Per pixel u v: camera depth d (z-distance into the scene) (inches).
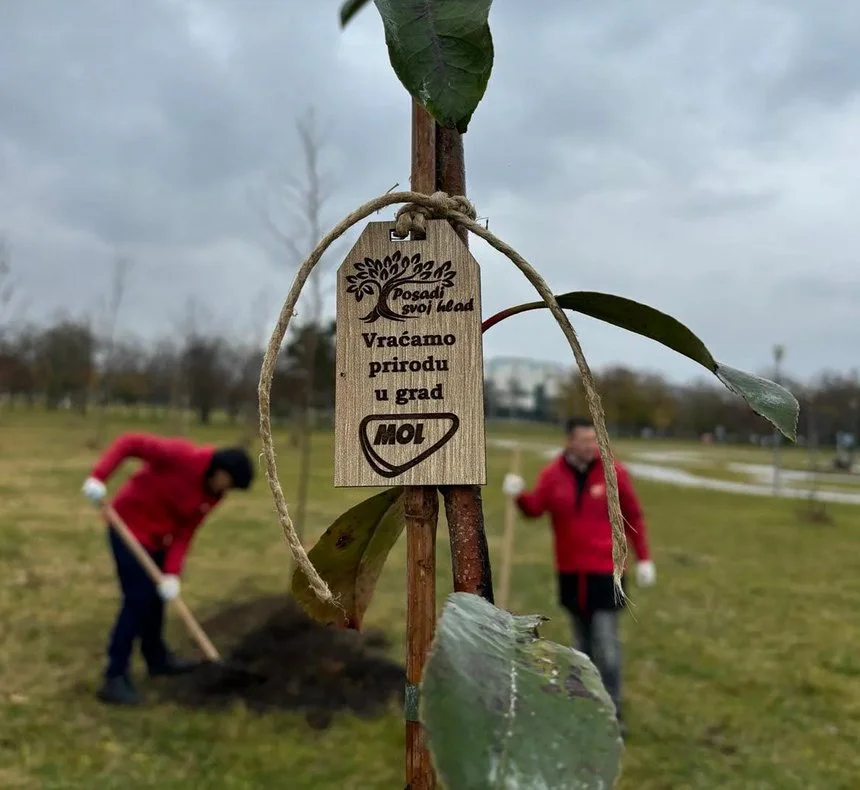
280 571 253.3
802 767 129.0
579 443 142.9
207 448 156.9
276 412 952.9
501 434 1600.6
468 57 27.1
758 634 203.3
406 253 31.4
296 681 151.6
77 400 1293.1
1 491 400.5
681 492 593.0
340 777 120.1
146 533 153.2
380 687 151.4
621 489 152.3
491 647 22.3
